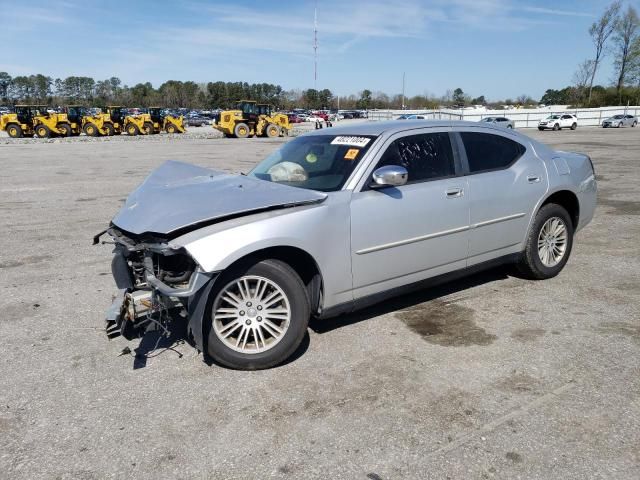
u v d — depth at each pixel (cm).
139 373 346
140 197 402
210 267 316
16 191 1173
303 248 345
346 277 372
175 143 3077
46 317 446
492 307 444
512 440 267
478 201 438
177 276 342
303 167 414
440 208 413
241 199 356
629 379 322
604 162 1558
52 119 3809
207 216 333
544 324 407
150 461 258
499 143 475
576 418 284
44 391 325
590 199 539
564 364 343
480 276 527
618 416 285
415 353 364
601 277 516
